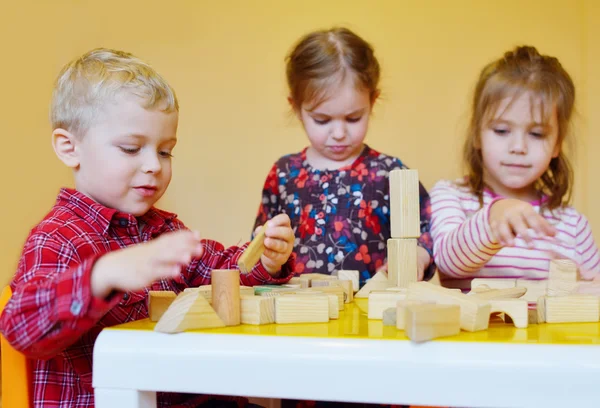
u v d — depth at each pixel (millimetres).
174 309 629
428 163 2031
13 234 1852
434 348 577
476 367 565
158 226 999
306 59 1459
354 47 1462
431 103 2023
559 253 1472
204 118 2094
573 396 554
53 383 806
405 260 859
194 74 2090
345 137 1479
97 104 898
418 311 579
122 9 2084
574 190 1954
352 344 588
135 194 915
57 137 944
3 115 1816
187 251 618
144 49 2090
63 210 885
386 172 1539
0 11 1825
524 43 1991
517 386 560
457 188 1542
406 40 2020
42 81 1992
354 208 1511
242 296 699
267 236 922
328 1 2041
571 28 1979
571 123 1577
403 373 574
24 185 1897
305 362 586
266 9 2064
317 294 739
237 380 596
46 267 783
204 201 2104
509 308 671
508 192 1524
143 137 901
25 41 1923
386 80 2023
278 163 1626
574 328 667
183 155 2100
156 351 611
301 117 1537
